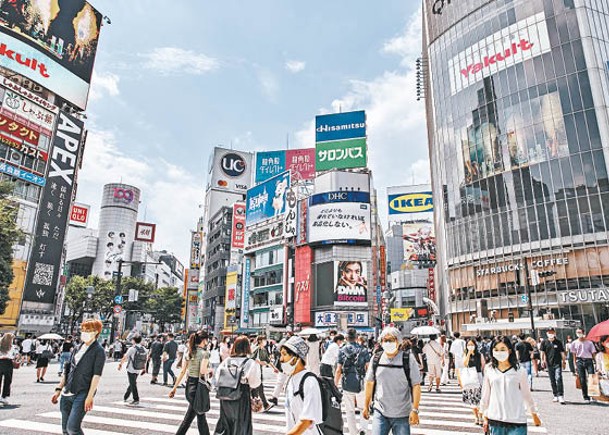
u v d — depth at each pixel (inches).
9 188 962.1
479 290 1537.9
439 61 1857.8
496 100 1592.0
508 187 1508.4
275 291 2005.4
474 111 1664.6
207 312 2859.3
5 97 1528.1
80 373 205.5
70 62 1817.2
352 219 1779.0
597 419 352.5
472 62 1702.8
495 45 1630.2
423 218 2719.0
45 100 1674.5
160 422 330.0
